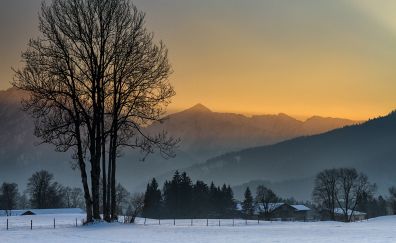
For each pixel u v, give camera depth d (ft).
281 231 151.12
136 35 170.81
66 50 162.09
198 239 113.19
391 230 158.61
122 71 169.17
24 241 110.52
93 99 166.81
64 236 124.67
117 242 105.09
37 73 160.66
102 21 166.09
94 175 168.86
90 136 168.04
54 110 164.25
